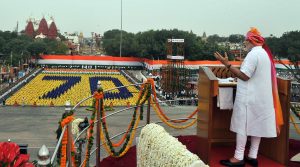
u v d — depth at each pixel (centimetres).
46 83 7594
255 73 547
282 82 586
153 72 9112
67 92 6366
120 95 6022
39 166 351
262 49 557
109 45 11962
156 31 11325
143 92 835
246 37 572
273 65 567
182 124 2472
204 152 580
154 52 10938
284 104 583
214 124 679
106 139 875
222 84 602
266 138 638
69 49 16125
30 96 5762
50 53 12381
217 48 10650
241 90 557
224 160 585
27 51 10450
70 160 564
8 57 9838
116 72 10212
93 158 1873
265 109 548
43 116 4181
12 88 6612
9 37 12356
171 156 417
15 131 3362
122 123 3538
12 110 4556
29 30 18588
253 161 577
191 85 6525
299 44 5338
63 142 541
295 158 667
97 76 9262
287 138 582
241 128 557
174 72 6372
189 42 10556
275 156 611
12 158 310
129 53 11381
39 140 2998
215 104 674
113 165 770
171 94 6197
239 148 568
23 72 8994
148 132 502
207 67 669
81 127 1072
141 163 511
